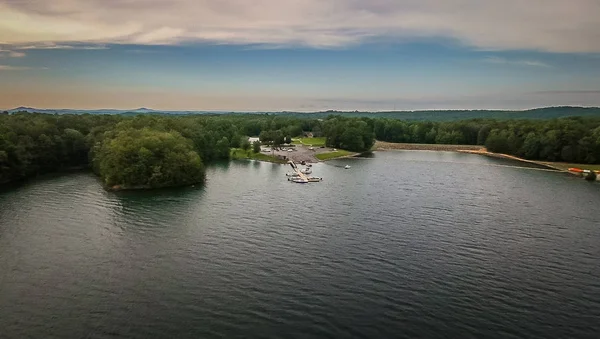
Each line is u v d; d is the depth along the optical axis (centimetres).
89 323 6488
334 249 9600
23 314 6744
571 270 8594
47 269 8431
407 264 8788
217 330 6316
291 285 7794
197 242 10006
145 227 11150
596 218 12438
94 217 12075
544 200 14888
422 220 12006
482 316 6800
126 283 7838
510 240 10350
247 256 9156
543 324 6588
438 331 6366
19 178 18162
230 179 19012
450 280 8062
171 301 7181
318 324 6512
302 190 16475
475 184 18100
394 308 7019
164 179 16775
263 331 6303
